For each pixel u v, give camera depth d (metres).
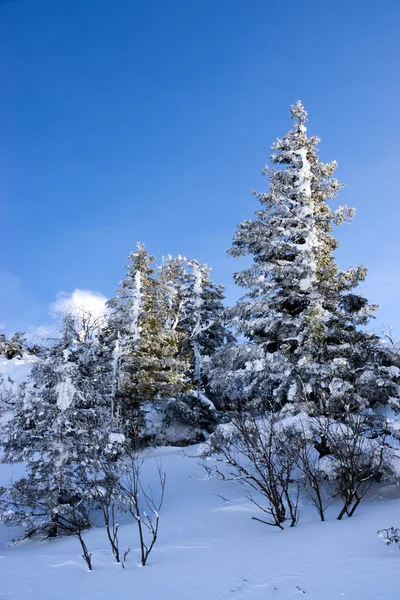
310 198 14.62
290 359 12.90
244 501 10.23
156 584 4.66
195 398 23.53
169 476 15.03
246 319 14.80
